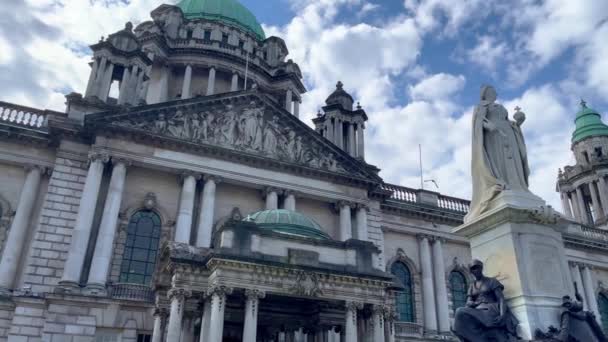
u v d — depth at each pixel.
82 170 39.12
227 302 23.98
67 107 42.59
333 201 46.66
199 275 22.11
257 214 27.92
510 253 10.63
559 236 11.26
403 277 53.03
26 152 40.59
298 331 27.66
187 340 22.69
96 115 38.88
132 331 34.25
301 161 45.84
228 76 69.81
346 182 47.28
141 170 40.88
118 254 37.84
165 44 66.38
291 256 23.08
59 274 35.41
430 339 48.91
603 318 62.88
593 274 64.19
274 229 25.47
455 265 55.50
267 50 77.75
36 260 35.25
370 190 48.41
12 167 40.38
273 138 45.53
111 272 37.09
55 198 37.50
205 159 42.12
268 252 22.95
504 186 11.30
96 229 36.94
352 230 46.66
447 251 56.09
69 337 32.44
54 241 36.22
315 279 23.11
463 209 59.09
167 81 66.19
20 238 37.72
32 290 34.38
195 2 78.38
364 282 24.27
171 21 71.19
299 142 46.56
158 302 23.27
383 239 52.78
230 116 44.38
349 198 46.84
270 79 72.94
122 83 44.44
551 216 10.81
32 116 42.41
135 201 40.00
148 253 39.16
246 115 45.03
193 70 68.31
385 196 50.94
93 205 36.81
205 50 67.88
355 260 24.55
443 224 56.31
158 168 40.50
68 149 39.44
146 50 64.25
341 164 47.69
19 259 37.31
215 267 21.56
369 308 24.31
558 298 10.25
